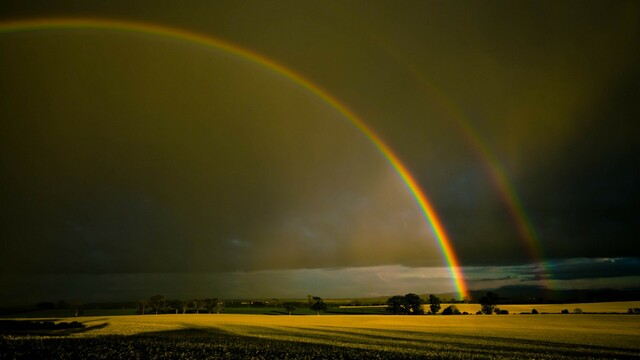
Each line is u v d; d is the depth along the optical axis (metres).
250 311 151.38
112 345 35.56
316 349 36.59
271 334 52.91
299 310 148.62
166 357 29.64
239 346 37.66
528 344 42.09
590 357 33.28
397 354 33.78
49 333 52.69
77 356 28.72
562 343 43.09
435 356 32.97
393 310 130.50
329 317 105.81
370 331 58.81
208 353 32.12
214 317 105.81
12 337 42.72
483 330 60.88
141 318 100.50
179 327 66.00
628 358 32.97
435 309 128.38
